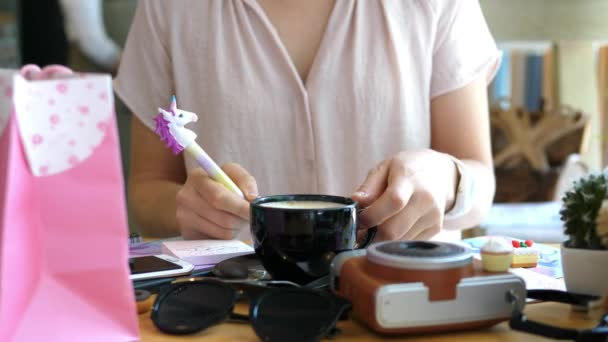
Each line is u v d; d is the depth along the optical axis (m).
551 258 0.74
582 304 0.56
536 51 2.51
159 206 1.08
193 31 1.18
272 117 1.16
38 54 2.32
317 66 1.15
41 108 0.46
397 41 1.15
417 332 0.50
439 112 1.18
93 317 0.47
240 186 0.82
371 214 0.68
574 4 2.67
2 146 0.45
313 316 0.49
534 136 2.34
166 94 1.21
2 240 0.43
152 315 0.52
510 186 2.25
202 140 1.19
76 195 0.47
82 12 2.21
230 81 1.16
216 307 0.52
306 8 1.17
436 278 0.49
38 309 0.46
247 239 1.00
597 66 2.47
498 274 0.51
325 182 1.16
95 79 0.46
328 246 0.60
